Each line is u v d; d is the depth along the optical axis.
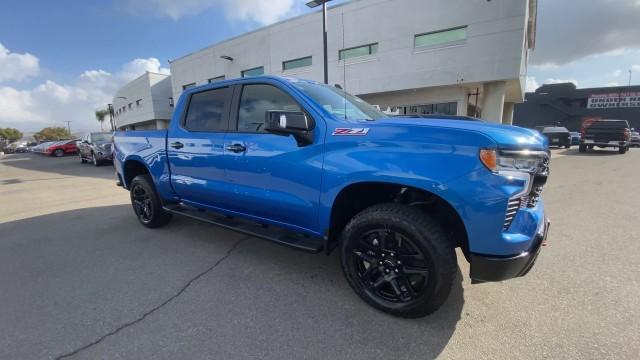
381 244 2.43
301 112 2.53
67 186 9.38
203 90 3.60
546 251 3.63
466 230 2.08
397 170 2.20
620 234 4.17
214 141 3.35
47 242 4.22
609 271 3.12
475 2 14.52
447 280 2.19
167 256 3.64
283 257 3.56
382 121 2.47
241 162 3.08
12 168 16.80
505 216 2.00
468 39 14.85
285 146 2.76
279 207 2.87
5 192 8.62
